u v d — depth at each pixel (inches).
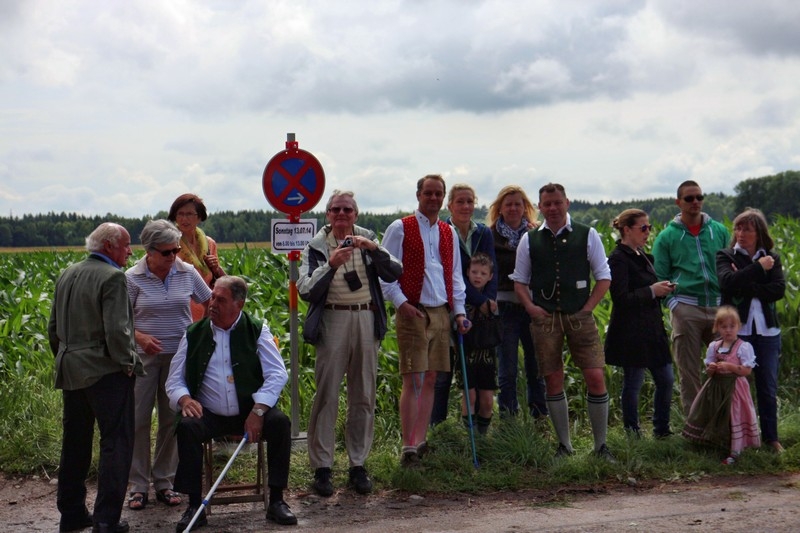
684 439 266.8
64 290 201.0
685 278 282.4
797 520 195.5
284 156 271.4
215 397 211.0
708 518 199.5
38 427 283.9
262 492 221.5
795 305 351.6
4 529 212.4
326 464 235.1
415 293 249.0
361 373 236.2
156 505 229.1
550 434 287.0
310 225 275.3
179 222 258.8
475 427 272.4
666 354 271.1
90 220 2242.9
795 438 273.6
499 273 283.3
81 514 208.7
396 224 252.4
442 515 212.2
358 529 201.5
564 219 260.2
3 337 395.2
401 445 277.0
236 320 215.3
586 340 256.8
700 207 282.4
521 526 198.7
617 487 235.6
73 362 195.5
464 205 270.1
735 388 256.1
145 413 226.7
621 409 308.5
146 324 226.4
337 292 234.7
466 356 267.3
